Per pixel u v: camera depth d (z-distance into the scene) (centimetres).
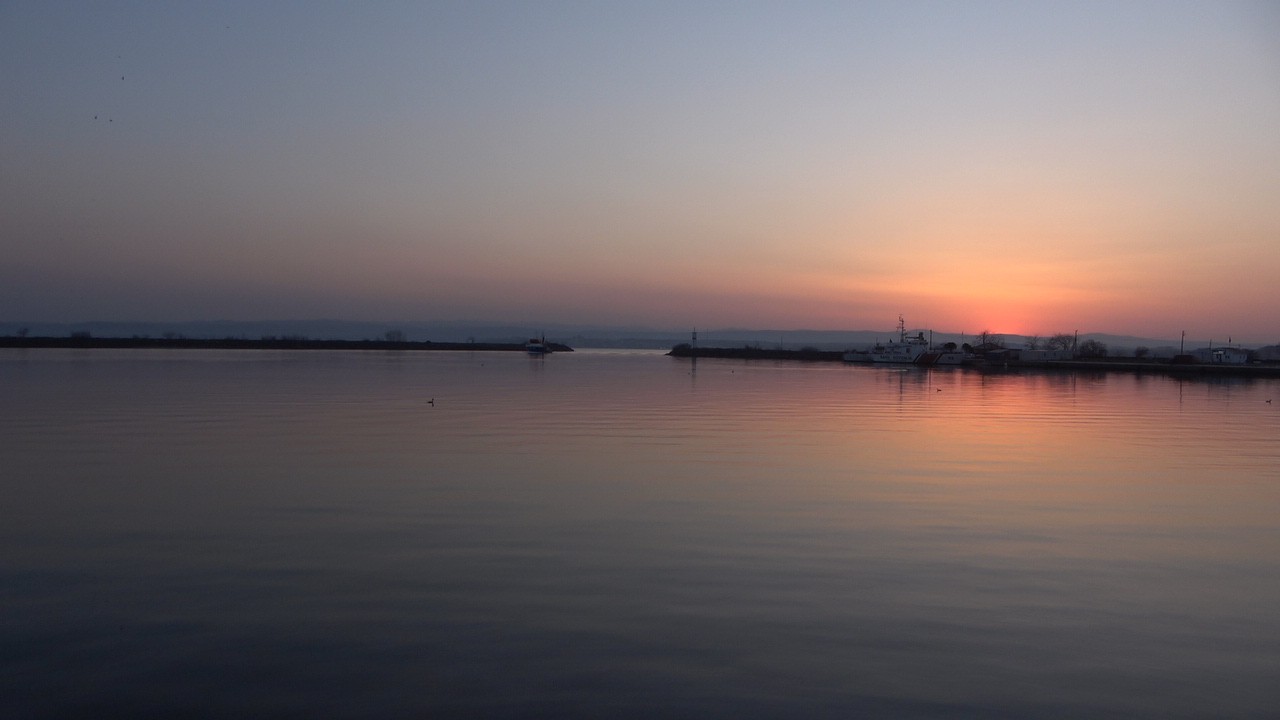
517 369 11706
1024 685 1111
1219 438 3709
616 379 9025
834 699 1067
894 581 1506
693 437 3500
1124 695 1089
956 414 4862
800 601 1398
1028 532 1869
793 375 11112
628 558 1628
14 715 1023
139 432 3506
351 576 1505
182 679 1109
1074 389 8075
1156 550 1738
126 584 1463
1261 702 1076
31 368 9450
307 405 4938
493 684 1096
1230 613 1377
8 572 1529
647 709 1038
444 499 2155
